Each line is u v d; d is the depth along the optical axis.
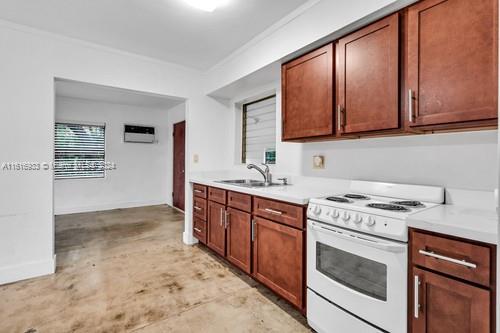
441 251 1.09
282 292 1.92
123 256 2.91
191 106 3.39
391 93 1.51
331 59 1.84
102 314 1.83
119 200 5.56
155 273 2.49
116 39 2.61
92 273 2.47
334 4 1.79
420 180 1.69
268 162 3.00
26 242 2.37
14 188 2.33
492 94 1.15
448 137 1.57
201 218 3.11
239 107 3.63
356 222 1.39
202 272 2.52
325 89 1.89
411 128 1.45
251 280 2.37
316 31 1.92
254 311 1.89
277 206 1.96
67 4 2.03
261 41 2.47
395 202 1.60
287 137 2.21
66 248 3.15
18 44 2.34
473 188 1.47
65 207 5.01
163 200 6.13
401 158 1.79
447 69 1.29
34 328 1.68
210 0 1.97
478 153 1.46
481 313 0.98
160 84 3.14
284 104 2.25
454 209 1.40
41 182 2.44
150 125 5.88
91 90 4.36
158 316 1.82
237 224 2.45
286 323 1.76
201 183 3.08
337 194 1.93
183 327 1.70
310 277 1.67
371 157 1.97
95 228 4.04
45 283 2.27
